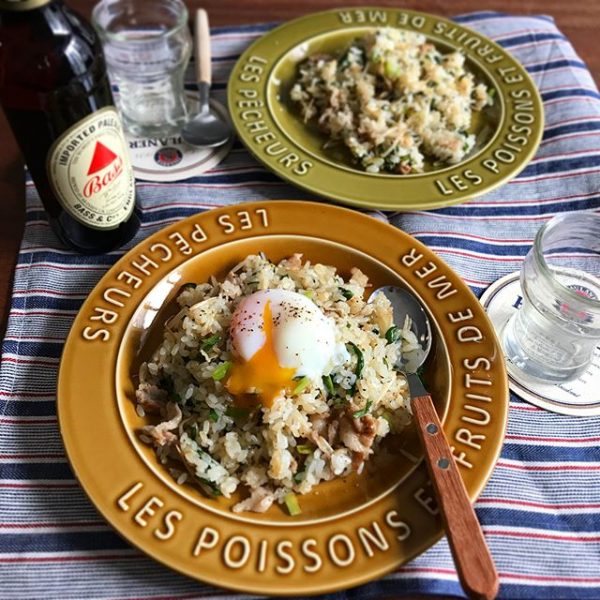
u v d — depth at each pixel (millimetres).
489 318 351
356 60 510
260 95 480
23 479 305
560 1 611
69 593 273
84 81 319
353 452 310
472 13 586
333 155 461
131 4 495
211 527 275
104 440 300
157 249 374
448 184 427
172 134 470
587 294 355
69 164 339
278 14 580
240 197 434
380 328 358
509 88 493
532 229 423
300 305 340
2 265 395
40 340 355
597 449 321
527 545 289
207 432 318
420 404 312
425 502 284
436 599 276
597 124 481
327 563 266
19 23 301
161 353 340
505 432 306
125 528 272
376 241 383
